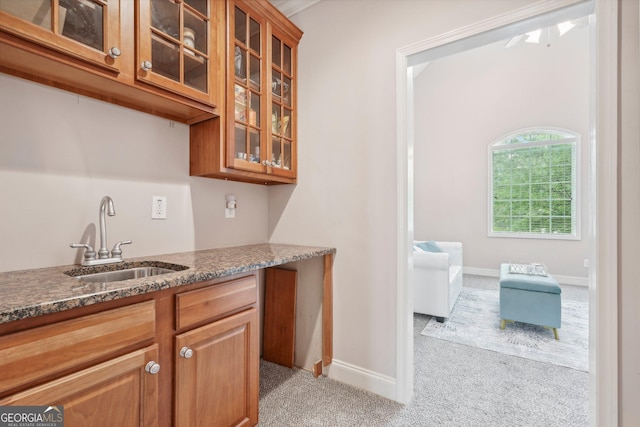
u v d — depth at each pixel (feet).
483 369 6.79
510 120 16.12
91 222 4.39
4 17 2.82
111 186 4.61
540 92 15.47
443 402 5.54
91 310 2.81
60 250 4.10
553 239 15.25
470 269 17.20
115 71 3.66
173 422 3.50
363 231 5.92
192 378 3.68
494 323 9.70
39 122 3.92
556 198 15.35
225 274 3.99
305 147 6.70
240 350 4.35
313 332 6.62
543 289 8.63
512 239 16.15
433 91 18.07
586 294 12.98
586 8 4.17
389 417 5.10
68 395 2.63
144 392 3.21
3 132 3.65
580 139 14.73
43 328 2.50
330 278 6.28
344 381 6.14
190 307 3.66
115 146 4.66
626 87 3.81
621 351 3.83
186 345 3.59
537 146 15.74
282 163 6.43
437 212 18.02
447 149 17.72
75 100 4.23
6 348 2.31
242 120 5.47
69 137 4.18
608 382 3.87
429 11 5.25
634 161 3.78
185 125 5.59
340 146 6.21
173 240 5.43
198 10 4.67
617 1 3.84
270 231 7.32
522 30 4.71
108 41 3.55
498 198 16.72
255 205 7.04
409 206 5.62
